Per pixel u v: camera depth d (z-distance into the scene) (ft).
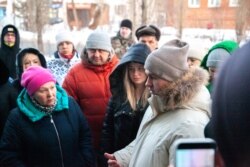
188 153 2.02
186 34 45.55
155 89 5.18
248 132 1.49
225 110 1.58
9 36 14.90
